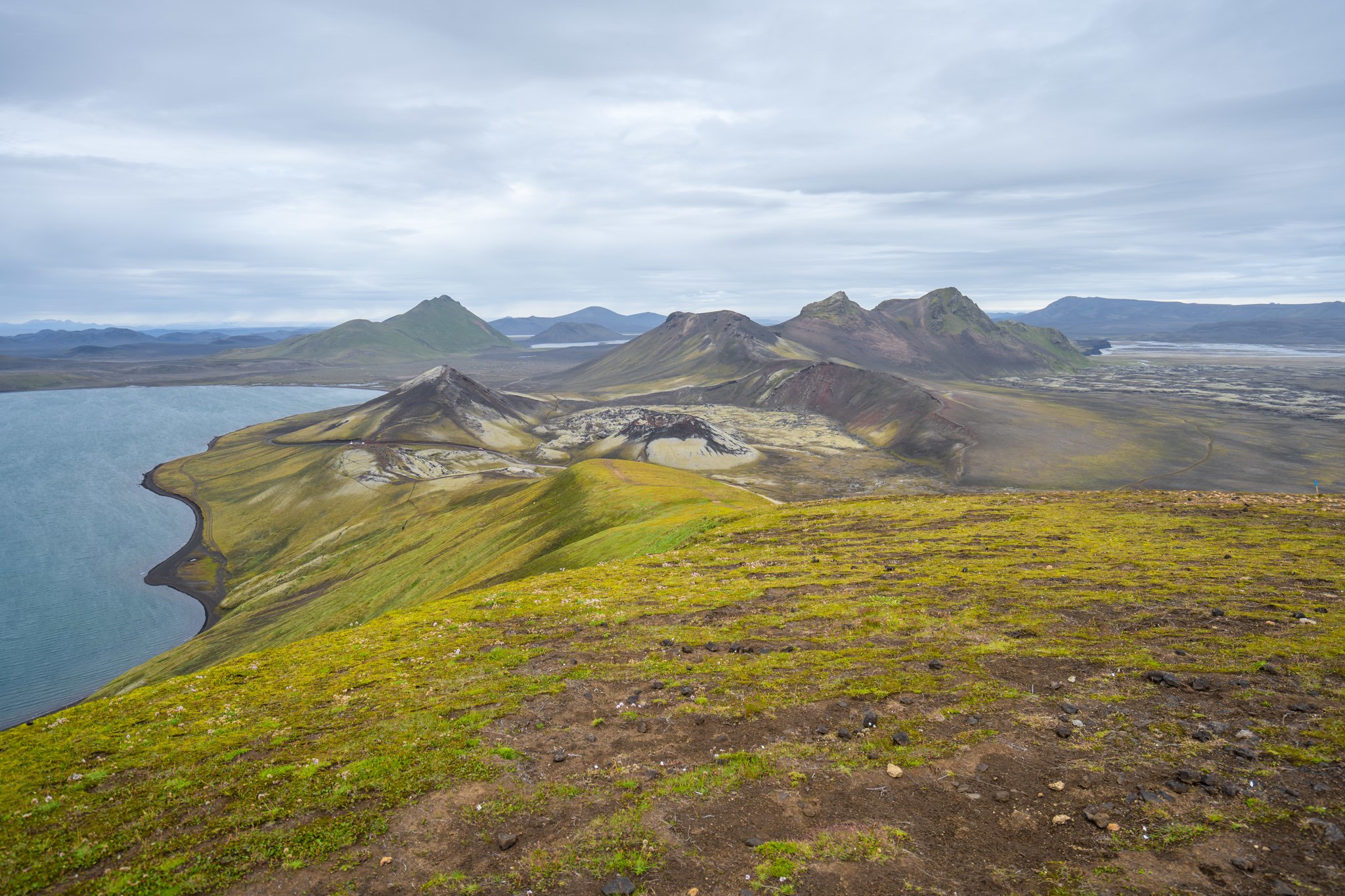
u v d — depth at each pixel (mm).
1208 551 39531
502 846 14969
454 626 36156
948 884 13055
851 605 33312
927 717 20203
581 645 30281
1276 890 11867
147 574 189125
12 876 15320
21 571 191875
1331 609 26594
